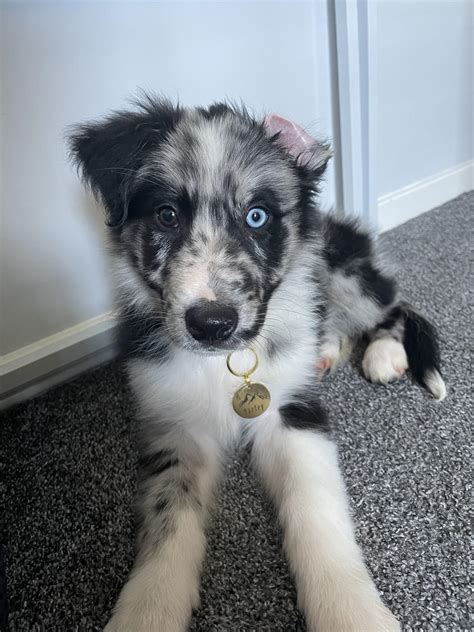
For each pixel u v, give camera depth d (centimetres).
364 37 47
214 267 25
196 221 27
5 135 35
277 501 29
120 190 28
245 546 28
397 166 59
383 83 53
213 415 32
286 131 30
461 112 63
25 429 37
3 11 33
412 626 23
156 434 32
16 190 37
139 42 39
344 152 52
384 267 44
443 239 56
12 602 26
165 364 31
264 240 29
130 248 30
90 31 36
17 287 39
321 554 25
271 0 44
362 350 41
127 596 24
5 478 33
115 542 29
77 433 36
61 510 31
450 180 65
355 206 54
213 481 31
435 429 33
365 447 32
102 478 33
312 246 33
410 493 29
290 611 25
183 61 41
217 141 28
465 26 58
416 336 39
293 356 32
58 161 38
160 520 27
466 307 44
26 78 35
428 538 27
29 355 40
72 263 41
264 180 29
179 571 25
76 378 42
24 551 28
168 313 26
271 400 32
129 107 38
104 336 43
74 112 37
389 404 36
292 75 48
